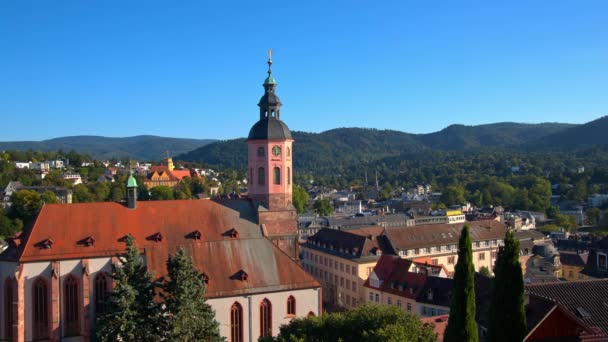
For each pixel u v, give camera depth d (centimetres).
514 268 4031
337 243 13362
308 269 14650
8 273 7112
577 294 5581
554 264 14275
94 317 7206
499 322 4044
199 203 8012
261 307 7375
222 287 7212
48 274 7050
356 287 12312
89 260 7188
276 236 8162
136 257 5956
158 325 5734
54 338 7000
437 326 6359
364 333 4569
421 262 12212
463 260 4162
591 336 4741
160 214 7756
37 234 7144
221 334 7169
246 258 7594
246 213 8156
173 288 5659
